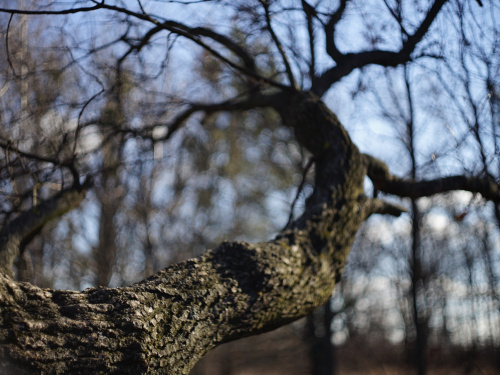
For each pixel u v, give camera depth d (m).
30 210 4.20
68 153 5.45
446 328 14.73
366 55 4.93
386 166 4.23
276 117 12.84
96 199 10.76
